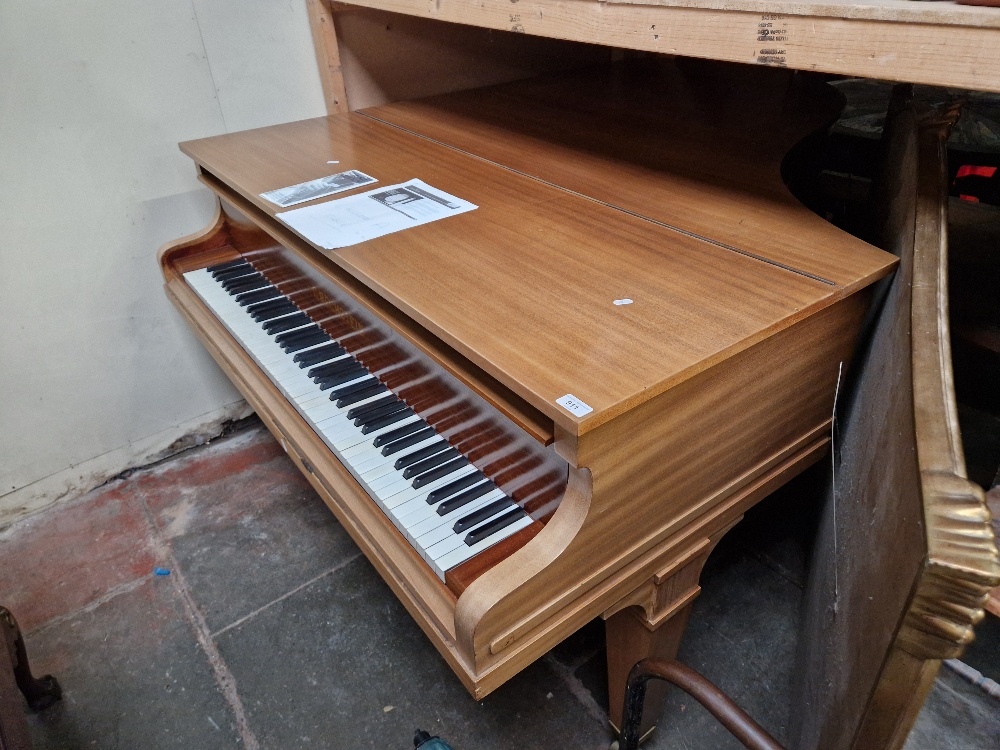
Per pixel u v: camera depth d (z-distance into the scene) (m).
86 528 1.95
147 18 1.72
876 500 0.74
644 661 1.02
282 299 1.59
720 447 0.92
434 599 0.89
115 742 1.41
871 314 1.02
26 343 1.84
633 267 0.98
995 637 1.41
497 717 1.43
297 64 1.99
